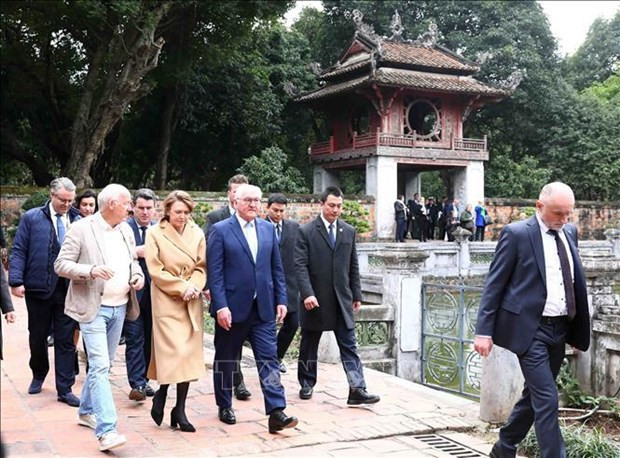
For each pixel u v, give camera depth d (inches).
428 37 1171.9
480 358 328.2
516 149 1337.4
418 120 1202.6
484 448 212.8
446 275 730.8
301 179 1129.4
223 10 922.1
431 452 207.3
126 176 1311.5
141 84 948.6
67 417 234.5
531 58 1215.6
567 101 1022.4
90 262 211.9
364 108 1186.0
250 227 230.4
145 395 261.4
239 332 227.0
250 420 235.9
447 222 1061.8
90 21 897.5
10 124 1122.7
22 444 205.8
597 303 280.2
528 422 185.3
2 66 1037.8
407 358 362.0
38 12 925.2
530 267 179.2
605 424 256.1
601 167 879.1
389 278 366.6
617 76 780.6
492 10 1307.8
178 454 199.5
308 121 1346.0
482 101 1147.9
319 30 1497.3
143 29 844.0
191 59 1047.0
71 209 280.5
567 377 277.0
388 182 1090.7
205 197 922.1
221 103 1184.2
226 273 225.3
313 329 259.1
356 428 228.1
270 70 1248.8
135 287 220.8
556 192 176.7
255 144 1245.7
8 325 444.1
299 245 259.3
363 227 1036.5
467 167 1156.5
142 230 272.4
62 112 1072.8
